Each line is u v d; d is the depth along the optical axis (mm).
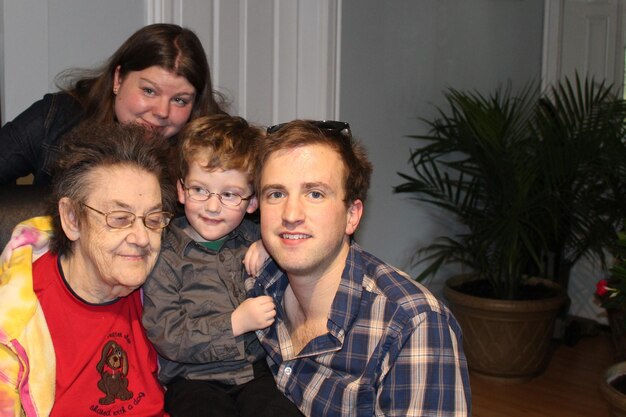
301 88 3135
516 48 4172
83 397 1411
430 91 3721
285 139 1364
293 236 1340
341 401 1403
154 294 1583
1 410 1311
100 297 1441
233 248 1774
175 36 1872
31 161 1981
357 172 1415
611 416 2262
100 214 1352
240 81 2926
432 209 3844
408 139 3637
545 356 3348
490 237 3133
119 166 1371
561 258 3760
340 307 1404
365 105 3350
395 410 1315
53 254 1456
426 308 1343
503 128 3213
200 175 1660
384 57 3410
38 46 2348
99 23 2482
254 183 1550
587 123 3281
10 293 1358
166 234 1685
